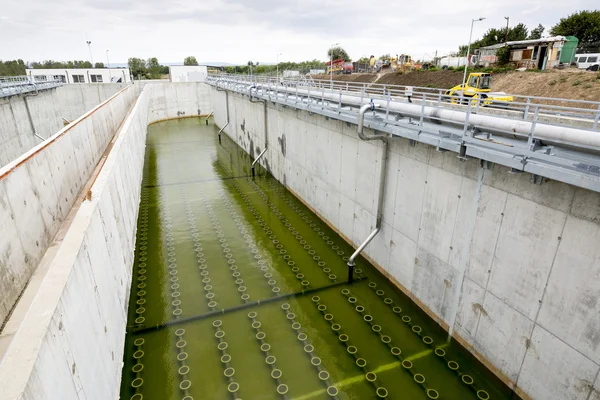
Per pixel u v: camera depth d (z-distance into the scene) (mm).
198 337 7809
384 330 8000
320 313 8547
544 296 5586
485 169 6332
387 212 9320
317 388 6625
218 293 9312
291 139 15398
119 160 9508
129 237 9516
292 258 10969
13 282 5234
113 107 17766
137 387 6629
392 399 6391
